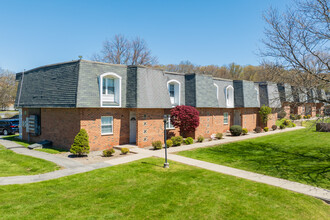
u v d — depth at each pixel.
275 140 23.98
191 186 10.36
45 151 17.61
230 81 29.61
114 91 18.69
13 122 30.44
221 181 11.09
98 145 17.67
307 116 43.72
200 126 23.98
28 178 11.24
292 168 13.82
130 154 16.62
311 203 8.95
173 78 22.80
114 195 9.30
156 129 20.28
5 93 51.00
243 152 18.34
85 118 16.83
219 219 7.63
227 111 29.86
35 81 21.47
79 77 16.55
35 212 7.77
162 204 8.59
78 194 9.35
